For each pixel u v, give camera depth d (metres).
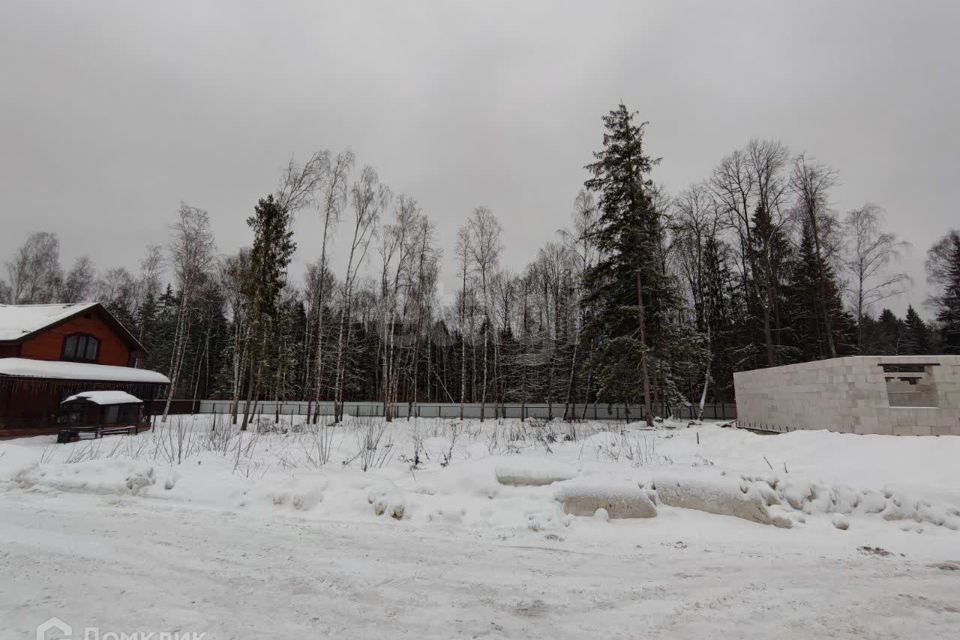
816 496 6.46
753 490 6.36
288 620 3.35
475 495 7.10
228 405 35.97
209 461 9.56
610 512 6.35
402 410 33.94
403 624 3.33
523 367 35.56
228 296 28.77
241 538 5.39
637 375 20.89
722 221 27.62
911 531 5.79
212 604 3.59
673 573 4.50
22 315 23.77
